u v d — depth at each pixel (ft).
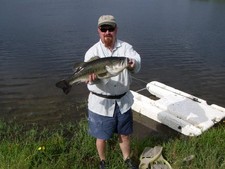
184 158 8.48
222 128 10.52
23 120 12.65
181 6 52.47
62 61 21.33
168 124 11.57
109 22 7.18
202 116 11.41
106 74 7.07
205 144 9.39
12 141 10.65
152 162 8.26
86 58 7.68
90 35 29.50
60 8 46.50
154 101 12.78
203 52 24.35
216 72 19.43
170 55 23.29
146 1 58.59
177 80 17.97
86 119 12.30
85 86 15.93
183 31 32.35
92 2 54.90
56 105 14.05
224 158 8.56
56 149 9.24
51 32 30.48
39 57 22.13
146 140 10.01
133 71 7.35
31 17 38.52
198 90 16.57
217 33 31.71
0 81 17.33
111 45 7.50
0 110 13.62
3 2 51.62
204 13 45.16
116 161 8.57
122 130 8.05
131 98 7.97
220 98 15.61
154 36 29.71
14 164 7.79
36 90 15.99
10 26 32.96
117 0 59.00
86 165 8.65
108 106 7.68
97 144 8.14
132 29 32.81
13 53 23.03
